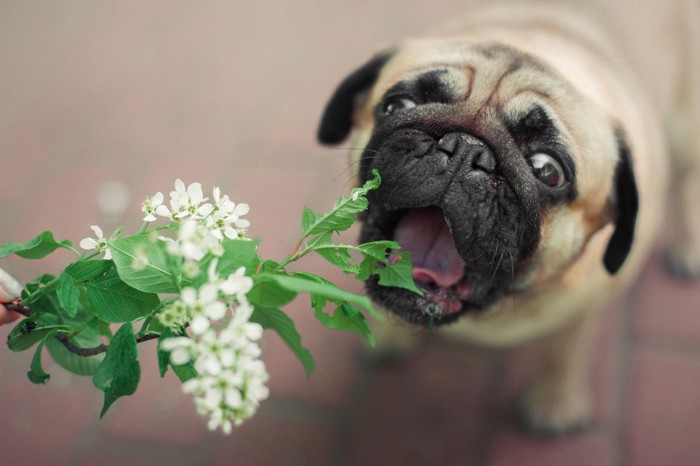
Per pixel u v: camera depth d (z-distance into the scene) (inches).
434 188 19.5
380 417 25.7
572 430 25.4
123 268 15.6
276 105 31.6
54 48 34.3
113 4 36.4
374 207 20.6
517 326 23.0
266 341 26.8
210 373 15.0
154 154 30.4
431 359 26.7
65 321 17.1
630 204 21.7
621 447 25.1
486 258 20.0
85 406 25.7
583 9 26.5
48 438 25.1
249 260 15.3
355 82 22.9
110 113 31.5
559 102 20.8
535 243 20.6
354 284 26.8
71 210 29.0
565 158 20.5
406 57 22.1
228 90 32.2
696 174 27.4
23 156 30.4
